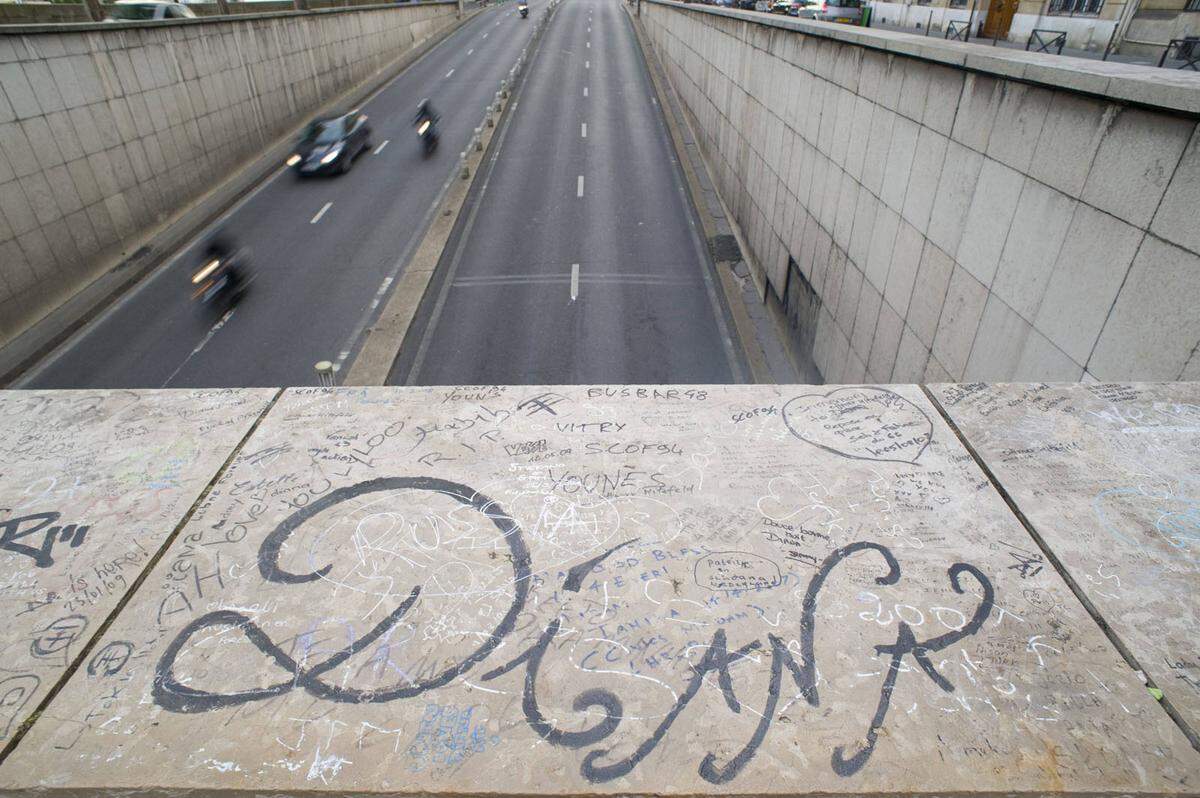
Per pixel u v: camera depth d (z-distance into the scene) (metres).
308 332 12.80
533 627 2.15
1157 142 3.88
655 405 3.22
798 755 1.79
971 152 5.77
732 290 14.30
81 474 2.79
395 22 37.81
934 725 1.87
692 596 2.25
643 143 24.09
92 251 14.06
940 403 3.21
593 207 18.81
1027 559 2.38
